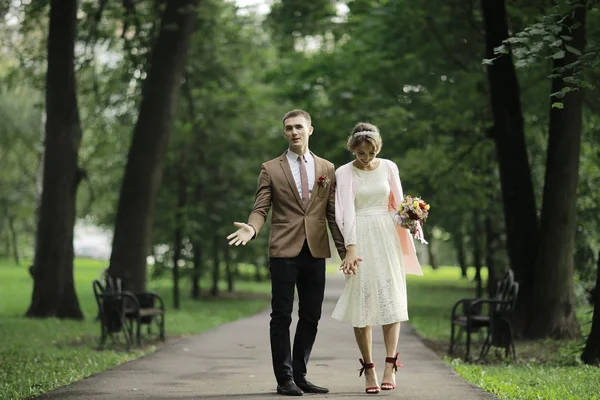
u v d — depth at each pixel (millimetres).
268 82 28234
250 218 6730
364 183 6863
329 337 13156
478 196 22172
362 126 6891
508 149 13766
